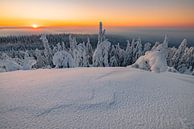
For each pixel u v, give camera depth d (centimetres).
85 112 368
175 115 352
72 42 2247
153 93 499
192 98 457
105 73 783
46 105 405
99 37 2256
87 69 905
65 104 412
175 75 778
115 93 497
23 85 579
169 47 2556
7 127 303
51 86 567
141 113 361
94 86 567
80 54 2025
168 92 510
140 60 1078
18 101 431
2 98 453
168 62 2291
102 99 448
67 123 317
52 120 329
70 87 555
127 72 809
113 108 390
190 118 337
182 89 542
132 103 421
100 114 357
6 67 1095
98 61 1994
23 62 1255
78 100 439
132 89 537
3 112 367
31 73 796
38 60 2014
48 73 793
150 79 671
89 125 309
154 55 1009
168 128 299
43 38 2195
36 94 485
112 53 2508
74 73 788
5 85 580
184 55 2184
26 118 338
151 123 316
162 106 401
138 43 2473
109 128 298
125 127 302
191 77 755
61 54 1380
